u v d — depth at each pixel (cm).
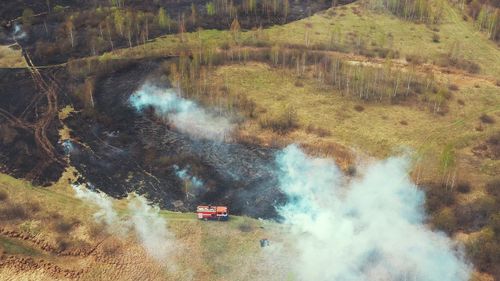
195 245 9300
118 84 13125
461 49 15038
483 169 10719
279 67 13875
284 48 14475
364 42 15150
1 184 10544
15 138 11650
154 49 14575
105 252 9225
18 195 10312
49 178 10712
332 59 13962
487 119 12150
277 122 11725
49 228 9631
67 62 14150
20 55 14450
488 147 11362
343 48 14825
